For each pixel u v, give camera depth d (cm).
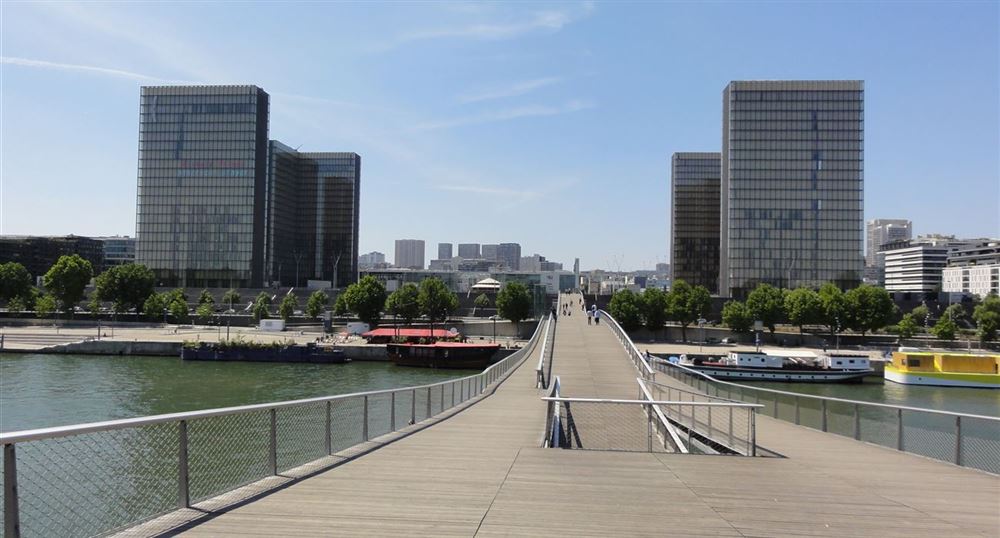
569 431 2055
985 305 12169
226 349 9175
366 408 1722
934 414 1625
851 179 15562
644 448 2041
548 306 15262
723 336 12438
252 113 18238
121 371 7844
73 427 760
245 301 17375
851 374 8106
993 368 7731
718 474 1359
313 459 1427
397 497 1087
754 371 8131
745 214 15725
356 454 1522
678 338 12669
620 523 958
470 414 2683
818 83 15650
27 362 8688
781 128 15725
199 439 1058
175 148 18338
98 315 13662
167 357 9550
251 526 888
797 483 1292
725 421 2194
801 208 15638
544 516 986
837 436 2103
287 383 7088
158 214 18288
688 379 3756
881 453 1734
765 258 15638
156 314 13712
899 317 13750
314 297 14800
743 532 931
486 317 15638
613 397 3491
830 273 15512
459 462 1441
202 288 18000
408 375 7950
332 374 7981
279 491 1118
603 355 5850
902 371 7931
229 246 18112
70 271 13262
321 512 974
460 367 8756
